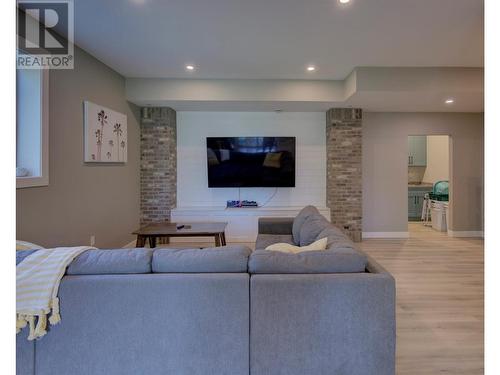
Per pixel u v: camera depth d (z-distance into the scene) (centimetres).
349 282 166
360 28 307
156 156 536
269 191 586
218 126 580
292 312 165
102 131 397
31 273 159
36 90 286
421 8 270
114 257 170
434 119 576
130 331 163
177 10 274
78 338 161
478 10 273
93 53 372
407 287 329
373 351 166
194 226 424
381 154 576
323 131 580
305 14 280
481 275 368
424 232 629
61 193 321
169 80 471
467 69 418
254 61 398
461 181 584
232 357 165
